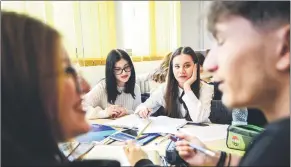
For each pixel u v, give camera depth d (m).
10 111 0.31
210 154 0.54
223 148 0.73
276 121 0.33
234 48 0.33
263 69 0.32
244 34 0.32
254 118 0.69
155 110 1.32
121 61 1.42
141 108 1.26
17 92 0.31
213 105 1.08
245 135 0.68
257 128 0.67
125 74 1.42
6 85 0.31
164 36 2.26
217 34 0.35
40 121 0.32
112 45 1.99
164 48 2.11
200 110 1.11
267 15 0.31
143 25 2.17
